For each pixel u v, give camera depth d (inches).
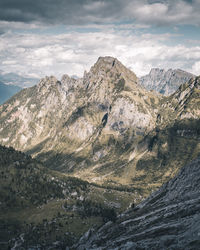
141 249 3634.4
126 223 6530.5
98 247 5940.0
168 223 4421.8
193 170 6294.3
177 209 4948.3
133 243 3860.7
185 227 3722.9
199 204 4414.4
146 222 5477.4
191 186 5753.0
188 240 3174.2
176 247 3152.1
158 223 4832.7
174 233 3754.9
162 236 3909.9
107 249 5157.5
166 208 5570.9
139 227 5467.5
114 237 6023.6
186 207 4667.8
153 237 4121.6
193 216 3978.8
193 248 2950.3
